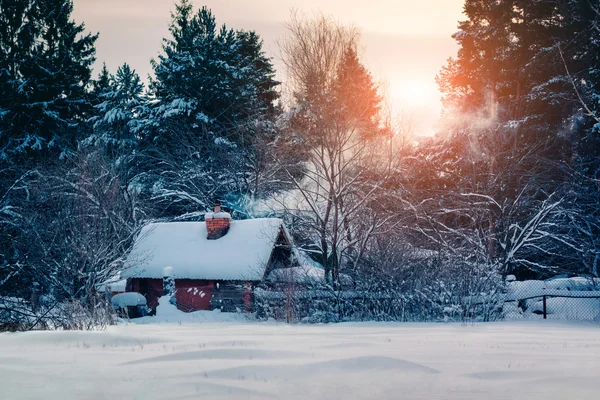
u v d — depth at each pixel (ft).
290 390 18.17
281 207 111.04
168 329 49.70
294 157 96.94
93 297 73.20
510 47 132.67
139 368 22.65
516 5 132.16
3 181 121.70
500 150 100.27
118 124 151.94
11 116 141.18
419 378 20.22
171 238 105.81
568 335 40.78
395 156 90.99
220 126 150.61
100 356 26.66
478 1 140.26
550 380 19.54
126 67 193.16
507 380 19.76
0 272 90.63
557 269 94.68
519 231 92.73
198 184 136.05
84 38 163.12
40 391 18.12
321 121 87.71
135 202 122.01
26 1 154.30
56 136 141.28
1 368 22.66
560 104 115.96
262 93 172.24
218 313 88.69
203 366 22.90
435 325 55.52
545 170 100.12
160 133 144.56
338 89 88.89
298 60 92.53
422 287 67.77
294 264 93.71
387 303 68.49
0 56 147.02
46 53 154.10
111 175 118.73
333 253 81.71
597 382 19.11
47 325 56.54
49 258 84.43
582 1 112.06
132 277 102.01
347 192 86.58
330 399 16.90
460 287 66.49
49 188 104.78
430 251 76.84
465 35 140.15
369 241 83.15
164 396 17.29
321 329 48.39
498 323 58.85
